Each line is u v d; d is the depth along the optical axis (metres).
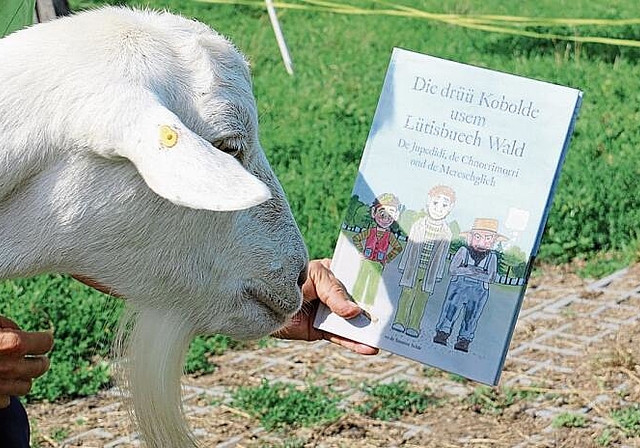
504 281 2.94
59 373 5.50
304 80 9.46
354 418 5.12
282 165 7.65
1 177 2.48
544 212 2.92
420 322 3.02
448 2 11.88
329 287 3.08
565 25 10.95
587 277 6.57
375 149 3.08
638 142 8.15
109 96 2.47
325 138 8.12
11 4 3.08
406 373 5.60
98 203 2.56
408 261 3.04
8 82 2.50
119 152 2.45
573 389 5.32
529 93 2.95
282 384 5.48
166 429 2.92
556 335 5.90
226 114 2.66
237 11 11.53
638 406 5.14
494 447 4.85
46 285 6.07
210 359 5.80
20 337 2.54
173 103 2.60
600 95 9.08
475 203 2.98
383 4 11.84
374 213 3.07
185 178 2.28
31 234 2.56
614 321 6.03
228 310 2.85
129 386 2.89
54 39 2.57
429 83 3.04
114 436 5.06
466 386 5.41
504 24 11.02
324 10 11.49
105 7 2.81
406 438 4.94
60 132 2.49
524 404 5.21
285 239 2.90
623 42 9.97
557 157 2.91
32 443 4.99
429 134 3.03
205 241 2.74
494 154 2.96
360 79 9.52
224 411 5.22
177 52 2.66
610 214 7.04
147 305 2.81
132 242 2.65
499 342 2.94
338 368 5.68
